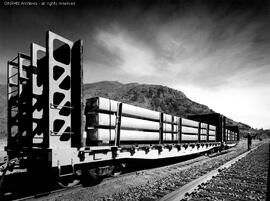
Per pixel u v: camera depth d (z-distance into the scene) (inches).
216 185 219.1
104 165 238.7
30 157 192.7
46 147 174.4
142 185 232.2
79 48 193.8
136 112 291.9
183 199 167.5
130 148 266.4
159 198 170.9
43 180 219.5
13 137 241.4
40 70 222.4
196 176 273.6
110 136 234.2
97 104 220.2
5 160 225.1
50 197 182.1
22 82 237.6
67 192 195.9
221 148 805.2
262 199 175.5
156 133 351.3
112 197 186.7
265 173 290.8
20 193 195.6
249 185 223.1
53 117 175.0
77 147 189.0
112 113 247.6
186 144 454.6
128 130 271.6
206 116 823.7
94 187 217.0
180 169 357.4
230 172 297.1
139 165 373.4
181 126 451.8
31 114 211.3
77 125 192.9
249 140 824.3
